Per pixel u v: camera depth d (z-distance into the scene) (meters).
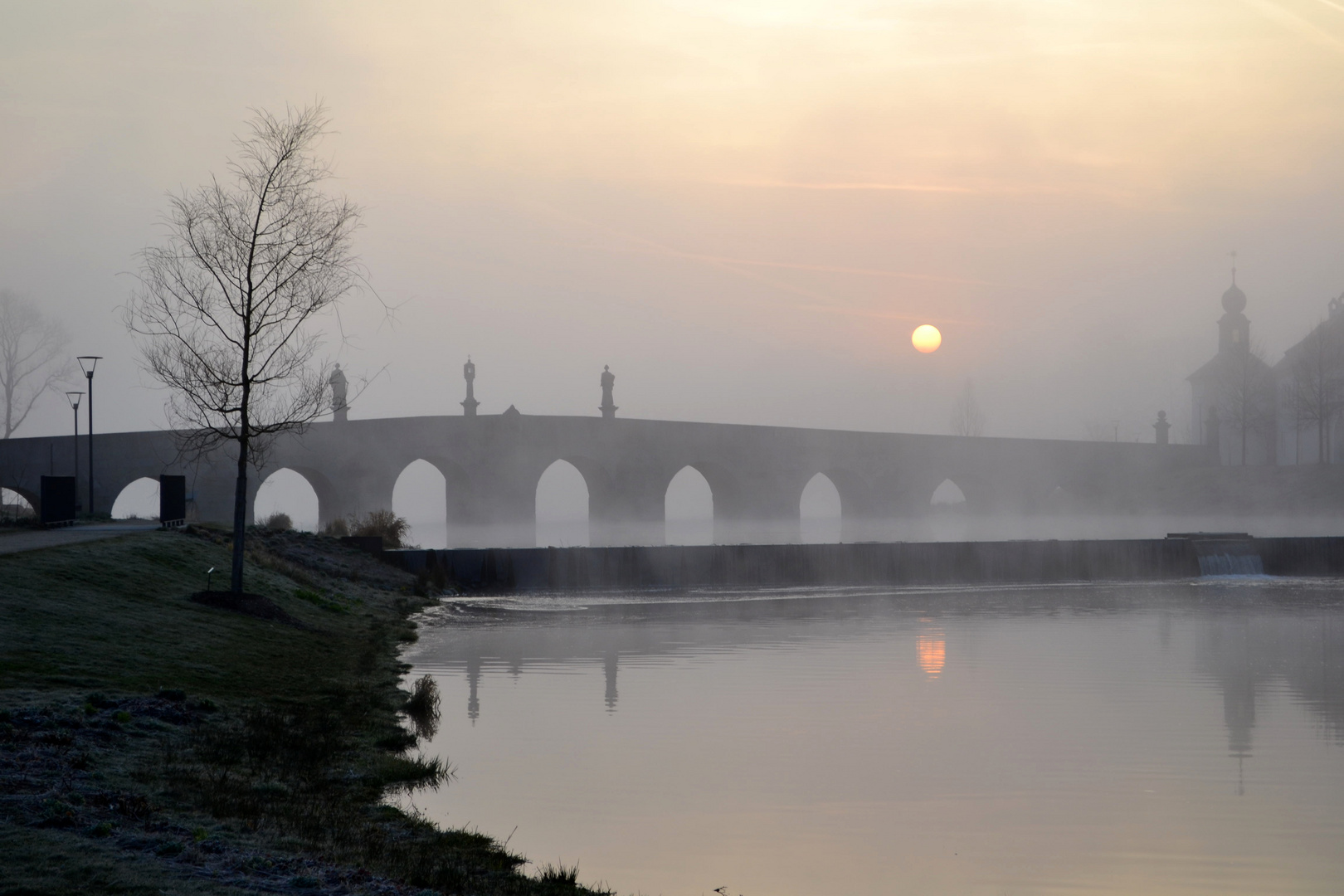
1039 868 13.45
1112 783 17.17
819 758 18.50
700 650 31.09
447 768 16.75
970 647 32.06
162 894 8.84
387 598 41.50
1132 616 41.09
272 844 11.09
